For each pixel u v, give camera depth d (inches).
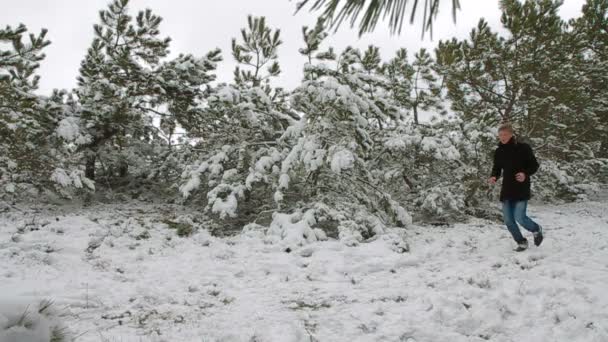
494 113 373.7
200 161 318.0
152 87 354.9
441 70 437.1
